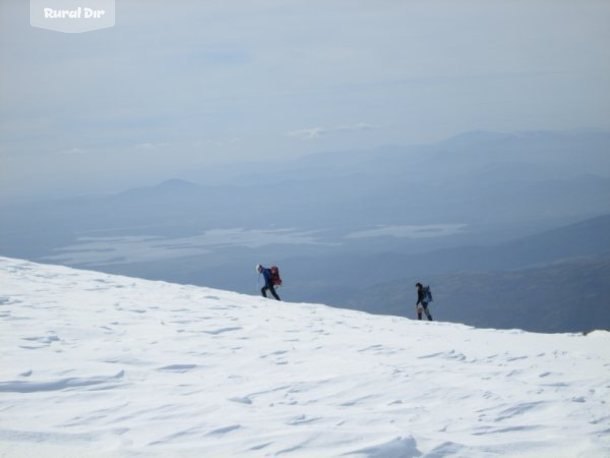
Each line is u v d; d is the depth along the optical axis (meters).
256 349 17.58
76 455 8.34
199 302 30.00
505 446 9.63
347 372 14.61
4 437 8.81
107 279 36.53
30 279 31.83
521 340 24.91
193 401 11.30
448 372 15.34
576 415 11.51
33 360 14.01
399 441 9.09
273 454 8.75
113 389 12.07
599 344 23.86
